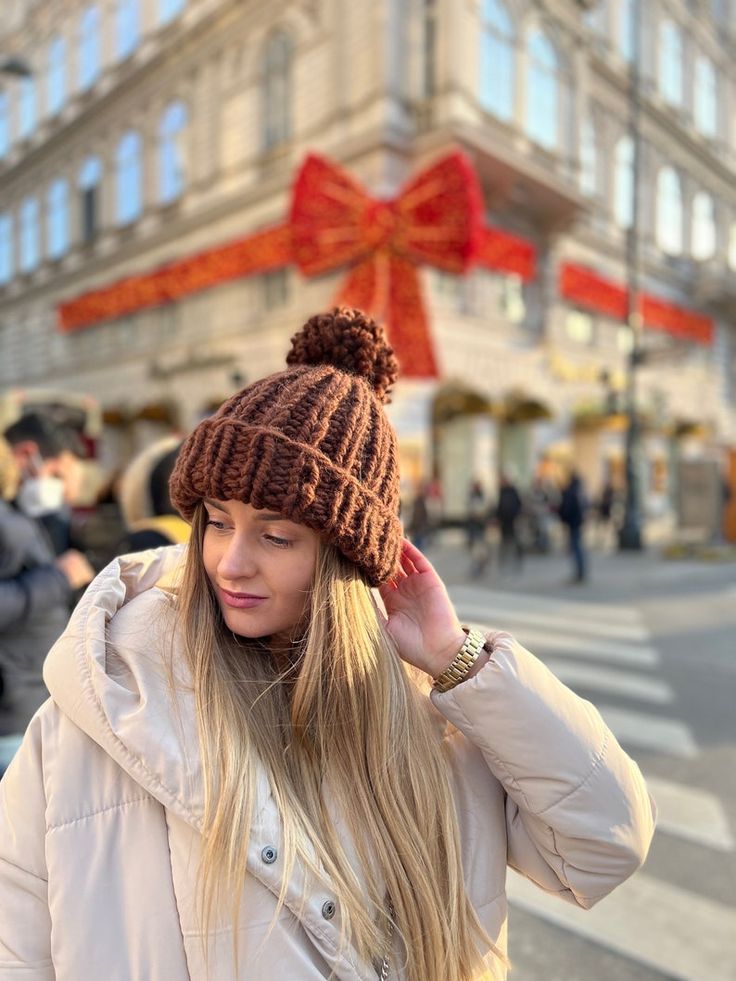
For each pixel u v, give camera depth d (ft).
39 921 2.62
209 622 2.90
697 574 36.88
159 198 66.95
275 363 53.88
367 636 2.89
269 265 53.57
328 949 2.57
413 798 2.90
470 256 43.68
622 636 21.83
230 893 2.43
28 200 87.51
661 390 77.66
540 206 55.83
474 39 48.44
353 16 48.65
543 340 60.29
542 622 23.84
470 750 3.31
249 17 56.08
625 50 72.59
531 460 60.29
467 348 53.01
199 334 61.93
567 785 2.85
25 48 88.02
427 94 48.44
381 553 2.84
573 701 3.01
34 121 86.79
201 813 2.48
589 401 65.87
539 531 45.42
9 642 5.81
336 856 2.70
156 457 7.48
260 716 2.85
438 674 3.07
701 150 84.64
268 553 2.78
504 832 3.26
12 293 90.58
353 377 3.02
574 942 7.64
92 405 38.63
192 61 61.67
